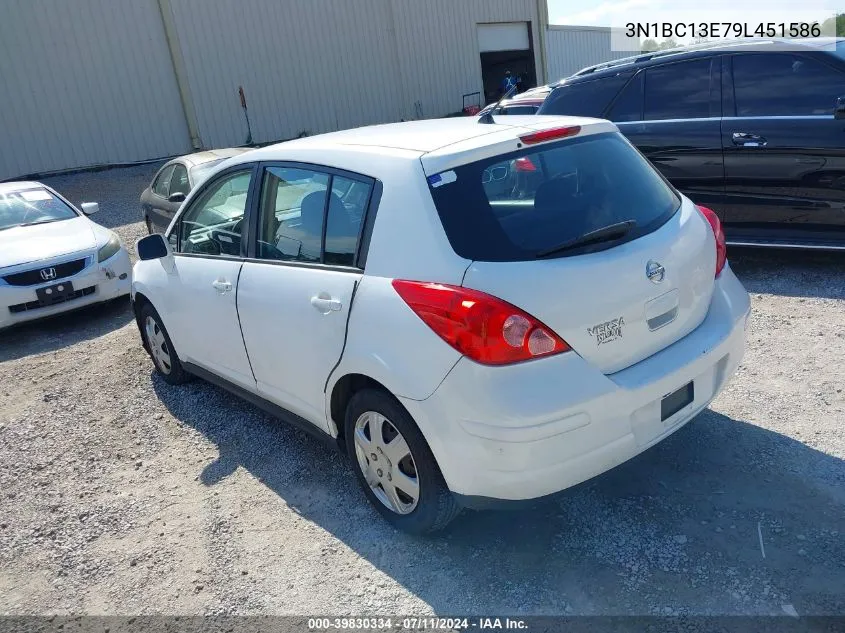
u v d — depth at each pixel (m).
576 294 2.54
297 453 3.93
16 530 3.51
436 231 2.66
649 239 2.83
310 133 21.14
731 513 2.98
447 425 2.59
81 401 5.02
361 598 2.77
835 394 3.81
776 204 5.54
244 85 19.67
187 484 3.75
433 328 2.57
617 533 2.95
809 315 4.89
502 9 25.98
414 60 23.45
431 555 2.96
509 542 2.97
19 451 4.35
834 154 5.19
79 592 3.00
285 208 3.45
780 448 3.39
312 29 20.81
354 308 2.90
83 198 14.68
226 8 19.14
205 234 4.12
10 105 16.34
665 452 3.47
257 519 3.36
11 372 5.87
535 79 27.59
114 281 7.18
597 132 3.23
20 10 16.23
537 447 2.47
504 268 2.53
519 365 2.46
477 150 2.80
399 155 2.90
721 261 3.30
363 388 3.03
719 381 3.07
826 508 2.94
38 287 6.66
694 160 5.81
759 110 5.54
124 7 17.58
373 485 3.18
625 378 2.65
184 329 4.35
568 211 2.79
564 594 2.65
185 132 18.89
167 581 3.01
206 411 4.59
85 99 17.28
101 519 3.52
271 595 2.85
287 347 3.35
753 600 2.51
